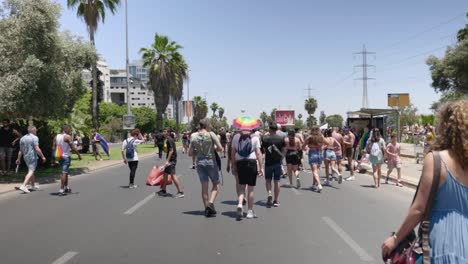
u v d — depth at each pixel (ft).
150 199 35.94
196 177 53.98
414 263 8.02
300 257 19.03
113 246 20.93
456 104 7.97
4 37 51.37
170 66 153.48
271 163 31.91
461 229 7.52
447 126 7.90
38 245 21.12
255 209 31.17
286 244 21.27
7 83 48.75
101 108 332.60
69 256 19.22
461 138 7.55
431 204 7.73
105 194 39.11
